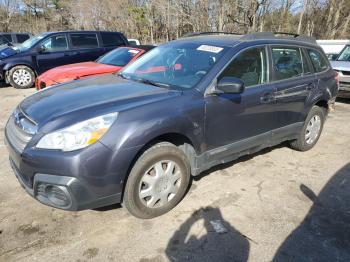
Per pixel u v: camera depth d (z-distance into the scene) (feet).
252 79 12.52
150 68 13.10
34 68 32.78
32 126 9.37
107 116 9.13
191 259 8.95
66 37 33.55
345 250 9.50
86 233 9.80
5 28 145.18
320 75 15.87
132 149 9.18
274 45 13.55
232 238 9.80
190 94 10.69
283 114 14.01
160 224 10.30
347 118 23.24
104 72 23.65
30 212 10.68
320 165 14.96
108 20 123.44
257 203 11.63
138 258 8.93
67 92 11.18
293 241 9.77
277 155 15.85
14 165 10.00
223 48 12.16
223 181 13.05
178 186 10.86
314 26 89.35
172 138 10.68
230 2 76.18
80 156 8.61
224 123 11.57
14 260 8.68
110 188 9.22
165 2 98.73
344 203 11.86
